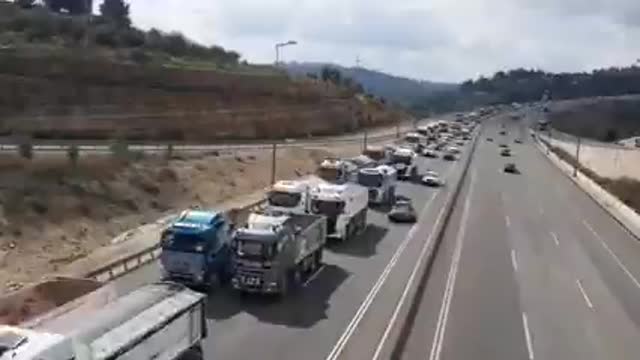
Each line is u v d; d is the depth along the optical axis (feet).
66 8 572.10
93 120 300.20
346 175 207.82
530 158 429.38
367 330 99.04
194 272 110.63
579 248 171.53
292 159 297.53
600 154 483.92
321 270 132.67
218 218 116.88
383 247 155.33
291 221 121.08
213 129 357.00
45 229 153.17
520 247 167.32
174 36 514.68
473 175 317.22
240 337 93.50
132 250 139.85
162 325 72.84
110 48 419.95
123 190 189.37
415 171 286.87
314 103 506.48
